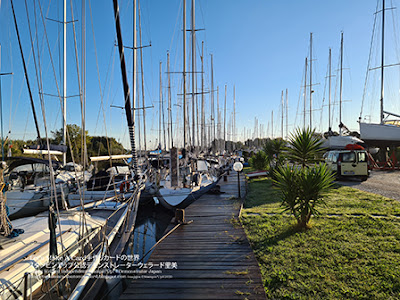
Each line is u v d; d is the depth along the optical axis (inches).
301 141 291.6
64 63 471.5
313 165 268.5
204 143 1009.5
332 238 209.8
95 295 178.1
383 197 353.7
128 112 361.7
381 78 846.5
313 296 138.3
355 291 138.6
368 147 890.7
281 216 289.7
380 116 848.3
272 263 178.7
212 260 189.9
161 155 828.0
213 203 410.3
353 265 165.3
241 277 162.6
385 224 232.2
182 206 407.8
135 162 392.2
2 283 144.2
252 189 532.4
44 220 243.8
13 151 483.8
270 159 815.7
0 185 185.0
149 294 144.1
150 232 389.4
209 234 252.1
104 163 733.3
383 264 161.6
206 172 616.4
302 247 198.8
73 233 222.1
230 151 1768.0
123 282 203.8
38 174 432.5
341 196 375.2
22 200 369.1
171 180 437.1
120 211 346.6
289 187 243.9
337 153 568.1
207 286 152.3
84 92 160.9
